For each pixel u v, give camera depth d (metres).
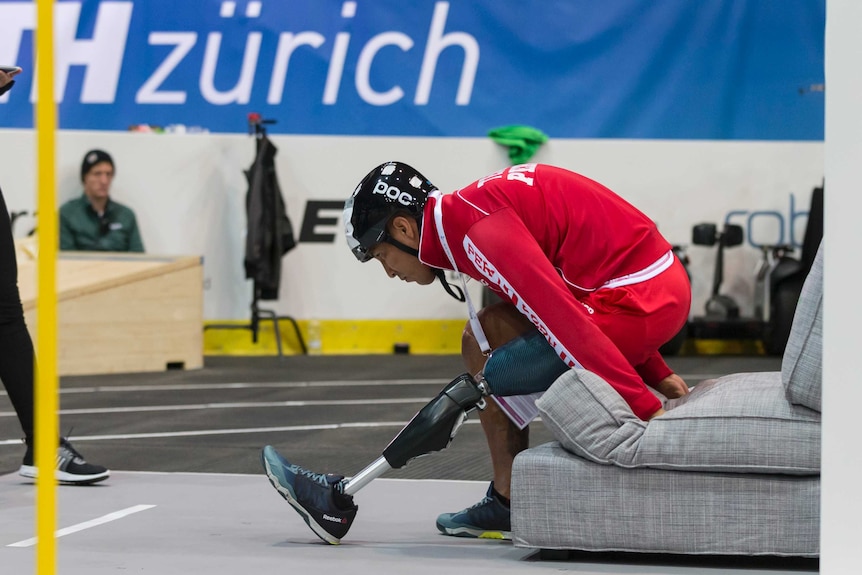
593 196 5.47
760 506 4.86
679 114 19.73
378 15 19.98
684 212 19.75
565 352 5.18
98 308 16.03
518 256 5.15
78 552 5.40
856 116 3.91
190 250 19.73
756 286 19.17
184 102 20.20
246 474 7.93
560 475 5.09
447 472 7.93
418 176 5.57
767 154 19.61
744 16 19.56
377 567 5.05
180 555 5.32
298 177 19.84
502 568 5.01
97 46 20.20
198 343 17.08
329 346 19.84
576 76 19.83
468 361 5.82
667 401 5.88
